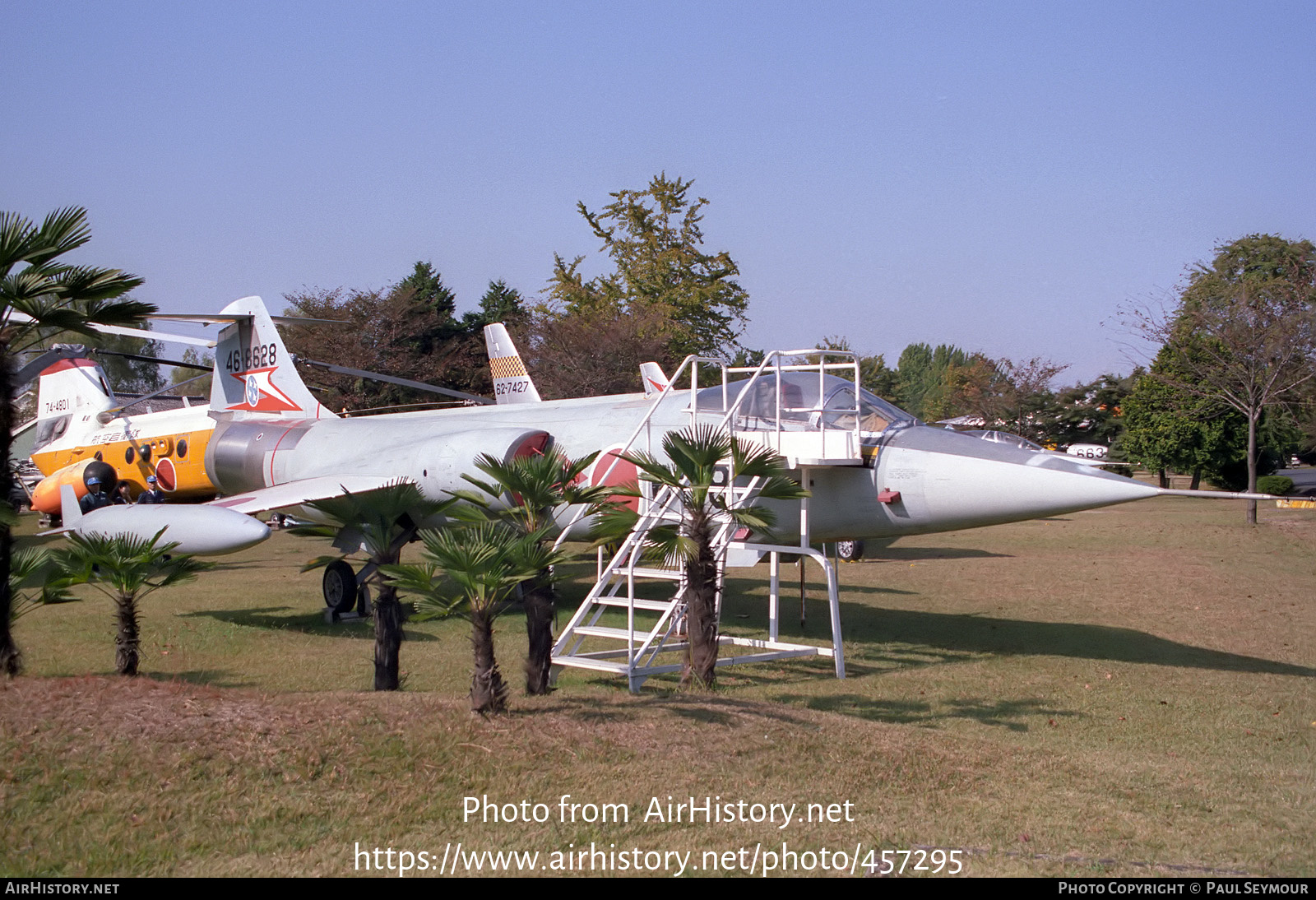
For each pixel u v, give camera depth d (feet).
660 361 110.63
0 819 14.93
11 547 23.30
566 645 28.09
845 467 33.58
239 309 60.95
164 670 27.84
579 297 129.08
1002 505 30.91
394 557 23.62
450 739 18.56
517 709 20.84
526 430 40.52
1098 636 37.32
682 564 27.55
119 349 179.73
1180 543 71.41
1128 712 25.61
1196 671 31.01
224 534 34.22
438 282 172.35
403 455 43.21
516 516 24.07
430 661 29.89
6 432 22.93
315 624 37.37
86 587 46.42
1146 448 121.80
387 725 18.98
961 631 38.34
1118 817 17.15
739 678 29.12
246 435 55.88
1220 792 18.74
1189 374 100.58
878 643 35.73
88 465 64.28
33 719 18.29
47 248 23.21
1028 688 28.37
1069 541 73.31
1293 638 37.24
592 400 45.03
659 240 128.47
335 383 123.13
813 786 17.90
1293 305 83.35
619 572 29.07
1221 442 116.06
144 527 35.60
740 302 129.59
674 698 23.22
